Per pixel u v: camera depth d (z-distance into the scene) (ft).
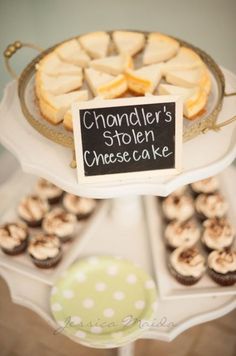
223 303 2.25
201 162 2.08
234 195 2.73
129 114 1.94
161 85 2.37
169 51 2.55
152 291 2.25
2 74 3.47
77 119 1.92
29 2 3.68
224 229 2.46
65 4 3.68
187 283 2.30
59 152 2.15
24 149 2.15
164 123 1.97
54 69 2.47
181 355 2.75
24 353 2.79
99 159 1.99
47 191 2.73
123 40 2.62
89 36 2.64
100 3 3.67
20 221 2.62
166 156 2.01
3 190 2.78
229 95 2.23
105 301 2.23
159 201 2.72
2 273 2.40
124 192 2.00
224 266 2.27
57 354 2.78
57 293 2.26
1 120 2.30
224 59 3.37
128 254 2.49
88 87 2.46
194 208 2.69
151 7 3.60
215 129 2.18
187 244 2.44
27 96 2.42
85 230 2.58
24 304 2.29
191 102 2.20
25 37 3.52
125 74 2.41
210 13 3.55
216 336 2.83
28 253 2.45
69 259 2.43
